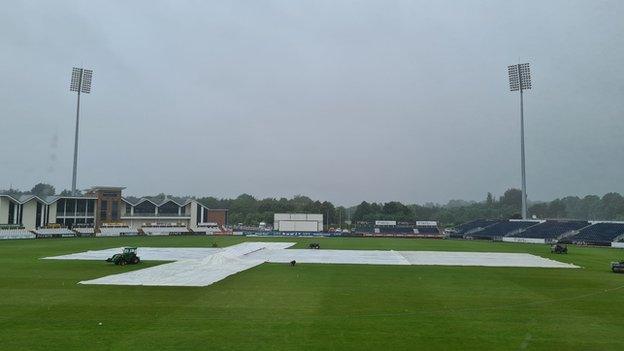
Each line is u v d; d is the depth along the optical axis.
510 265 56.78
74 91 137.00
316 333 22.44
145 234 133.12
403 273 47.28
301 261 59.19
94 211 132.75
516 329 23.73
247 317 25.75
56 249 73.94
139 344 20.28
